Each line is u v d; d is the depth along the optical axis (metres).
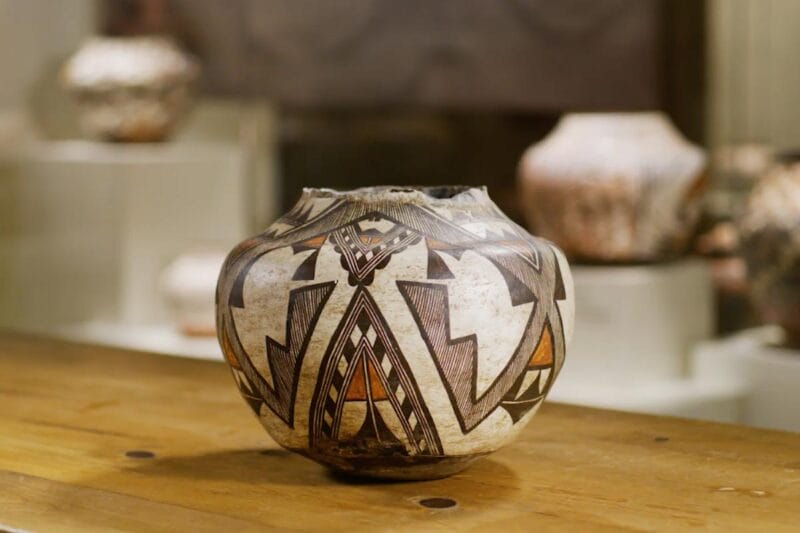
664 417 1.77
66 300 4.32
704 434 1.67
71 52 4.57
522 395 1.40
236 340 1.41
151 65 4.29
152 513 1.35
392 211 1.39
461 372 1.35
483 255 1.36
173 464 1.55
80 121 4.61
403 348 1.33
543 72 3.85
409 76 4.11
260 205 4.47
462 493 1.42
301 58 4.32
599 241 3.57
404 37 4.11
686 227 3.64
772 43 3.71
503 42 3.92
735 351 3.44
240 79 4.45
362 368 1.33
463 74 4.01
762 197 3.30
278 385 1.38
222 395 1.91
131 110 4.29
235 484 1.46
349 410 1.36
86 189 4.23
